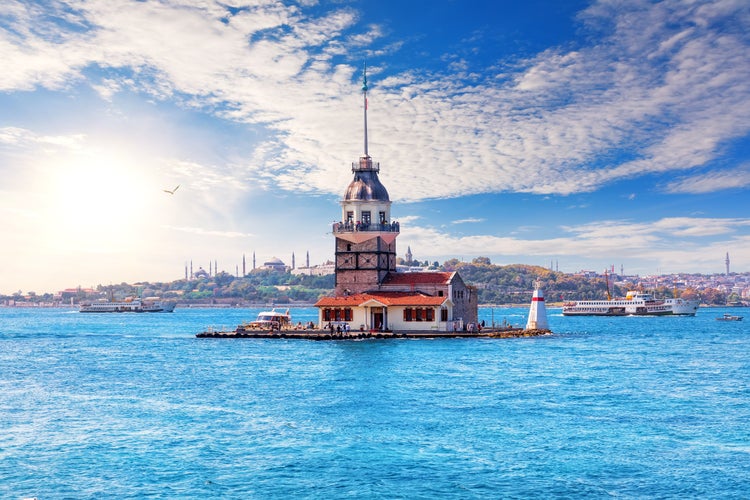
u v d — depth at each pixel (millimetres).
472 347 121750
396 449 49594
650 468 45094
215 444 51094
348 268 147875
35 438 53000
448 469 45156
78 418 60156
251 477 43750
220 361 104750
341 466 45812
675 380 80938
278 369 92562
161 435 53781
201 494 40906
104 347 140375
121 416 60906
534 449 49438
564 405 64688
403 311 143000
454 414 60688
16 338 177500
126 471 44938
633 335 174750
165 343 147750
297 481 42969
